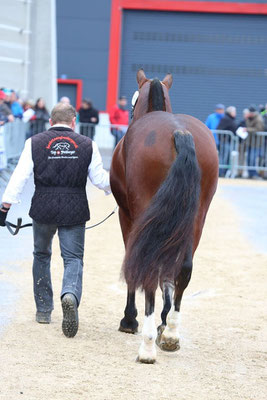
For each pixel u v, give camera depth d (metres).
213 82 38.81
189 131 6.93
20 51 27.80
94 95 38.75
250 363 7.04
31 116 23.14
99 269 11.20
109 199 19.02
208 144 7.03
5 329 7.80
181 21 38.69
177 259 6.38
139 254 6.34
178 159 6.44
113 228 14.82
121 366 6.70
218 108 26.09
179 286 6.82
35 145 7.70
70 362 6.75
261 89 38.72
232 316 8.88
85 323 8.27
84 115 27.08
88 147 7.75
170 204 6.34
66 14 38.50
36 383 6.11
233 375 6.62
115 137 27.45
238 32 38.50
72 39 38.56
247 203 19.80
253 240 14.34
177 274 6.50
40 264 8.12
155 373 6.54
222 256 12.69
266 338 7.97
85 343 7.45
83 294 9.66
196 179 6.45
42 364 6.64
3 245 12.70
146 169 6.70
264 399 6.03
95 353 7.10
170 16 38.66
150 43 38.78
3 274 10.48
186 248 6.44
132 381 6.27
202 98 38.94
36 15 28.20
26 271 10.75
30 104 24.27
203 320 8.65
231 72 38.72
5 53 27.23
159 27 38.72
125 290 10.00
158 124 6.91
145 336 6.75
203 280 10.87
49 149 7.69
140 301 9.48
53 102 28.55
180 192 6.36
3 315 8.40
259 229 15.68
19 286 9.82
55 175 7.70
